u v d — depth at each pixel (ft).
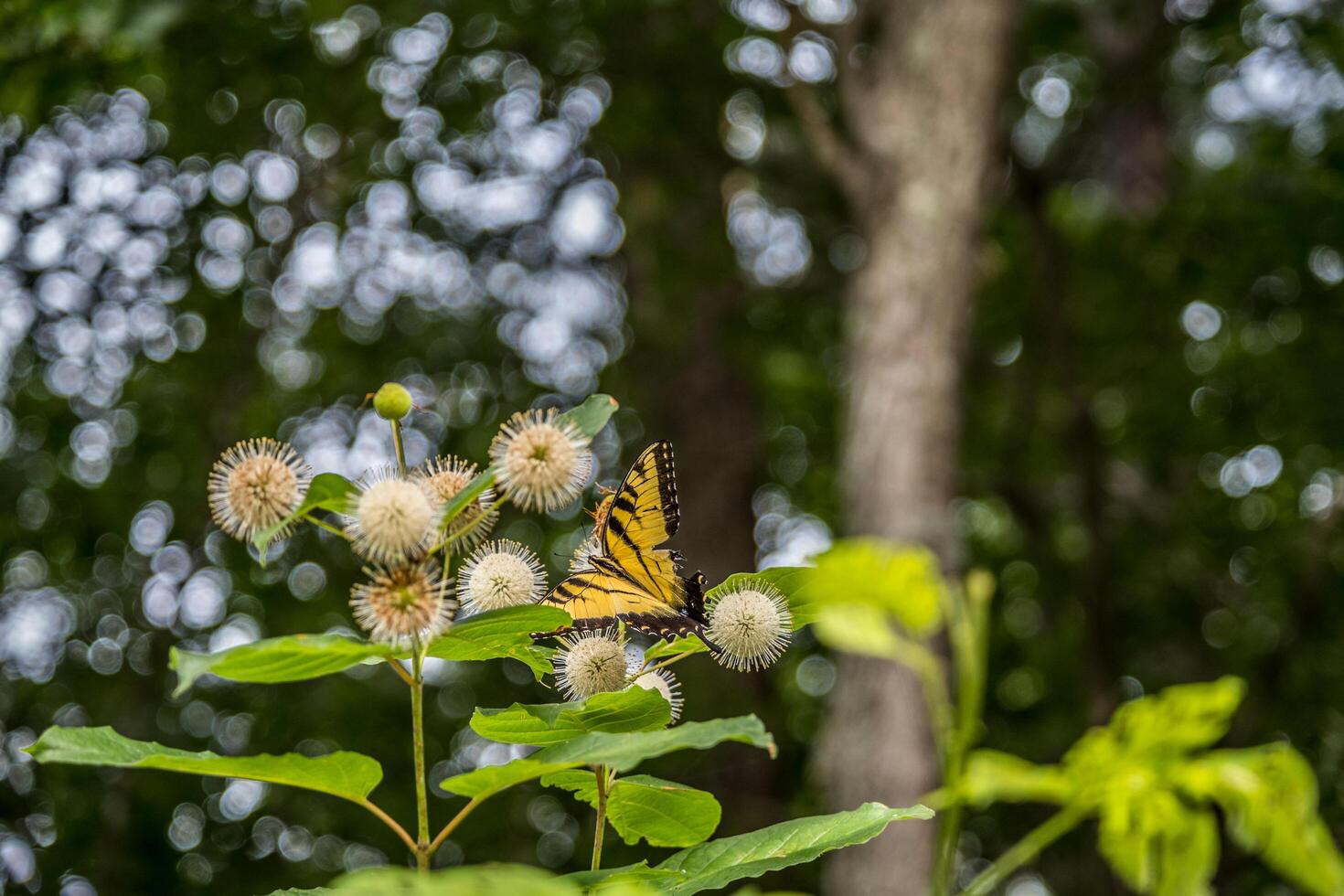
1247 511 50.75
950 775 5.02
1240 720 42.63
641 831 8.93
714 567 44.39
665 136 44.50
